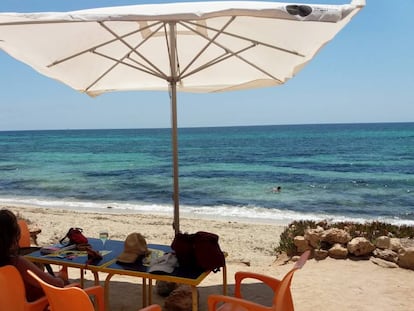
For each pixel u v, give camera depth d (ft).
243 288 16.90
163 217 47.24
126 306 14.92
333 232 21.70
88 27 12.29
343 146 185.98
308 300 15.46
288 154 156.87
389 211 58.34
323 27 10.66
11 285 9.32
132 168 117.80
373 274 18.21
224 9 8.57
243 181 90.33
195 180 92.12
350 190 77.15
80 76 16.01
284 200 66.54
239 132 345.10
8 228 9.73
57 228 38.60
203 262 11.23
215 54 15.51
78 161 140.87
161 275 10.77
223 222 43.73
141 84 18.31
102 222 42.45
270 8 8.33
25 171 111.24
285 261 22.12
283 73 15.39
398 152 156.35
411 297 15.52
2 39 11.89
